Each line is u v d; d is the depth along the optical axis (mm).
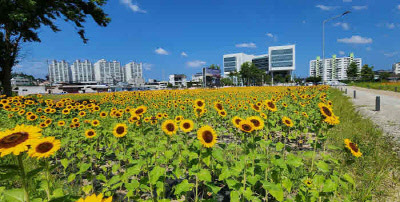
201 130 2740
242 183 2830
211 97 20547
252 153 3092
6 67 20656
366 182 3846
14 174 1540
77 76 171625
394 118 10047
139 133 5320
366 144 5793
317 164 2732
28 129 1670
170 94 23891
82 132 5973
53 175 4109
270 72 166750
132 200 3396
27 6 16734
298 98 14523
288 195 3459
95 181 4164
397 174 4164
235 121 3258
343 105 13250
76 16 21281
